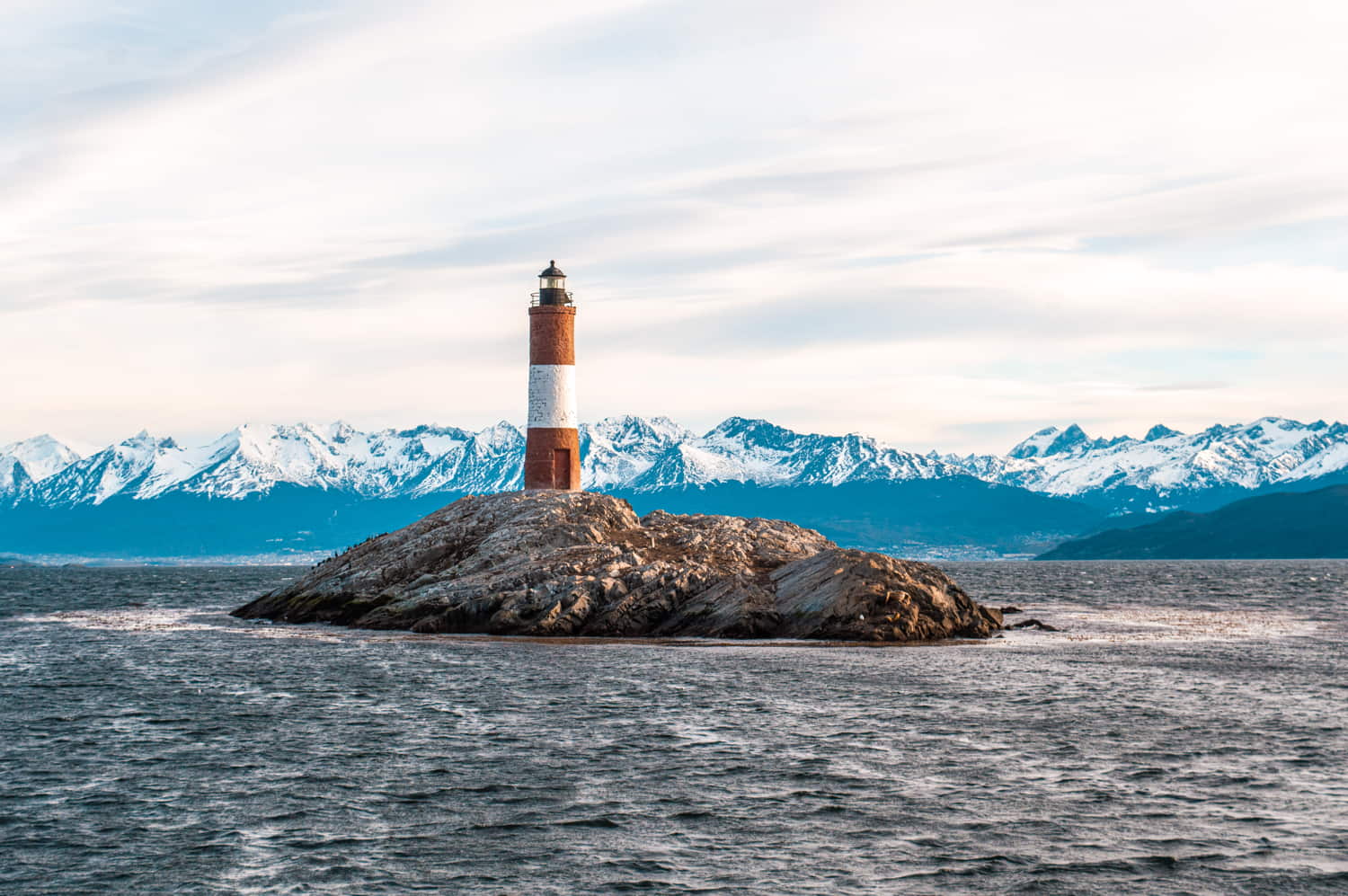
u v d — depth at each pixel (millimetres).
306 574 126000
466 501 122938
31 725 56375
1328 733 52062
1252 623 112688
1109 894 32719
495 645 87625
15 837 37938
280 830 38531
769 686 66750
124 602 170375
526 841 37344
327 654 83375
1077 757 47812
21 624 120812
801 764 46906
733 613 91938
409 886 33625
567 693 64688
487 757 48688
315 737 53031
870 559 94938
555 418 122312
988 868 34688
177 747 51094
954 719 56188
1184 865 34812
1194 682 67938
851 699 62000
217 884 33750
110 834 38188
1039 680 68688
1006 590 196625
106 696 65125
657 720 56469
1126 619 118188
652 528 114562
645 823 39094
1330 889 32906
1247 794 41938
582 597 95312
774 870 34688
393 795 42688
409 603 100875
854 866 34938
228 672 74625
